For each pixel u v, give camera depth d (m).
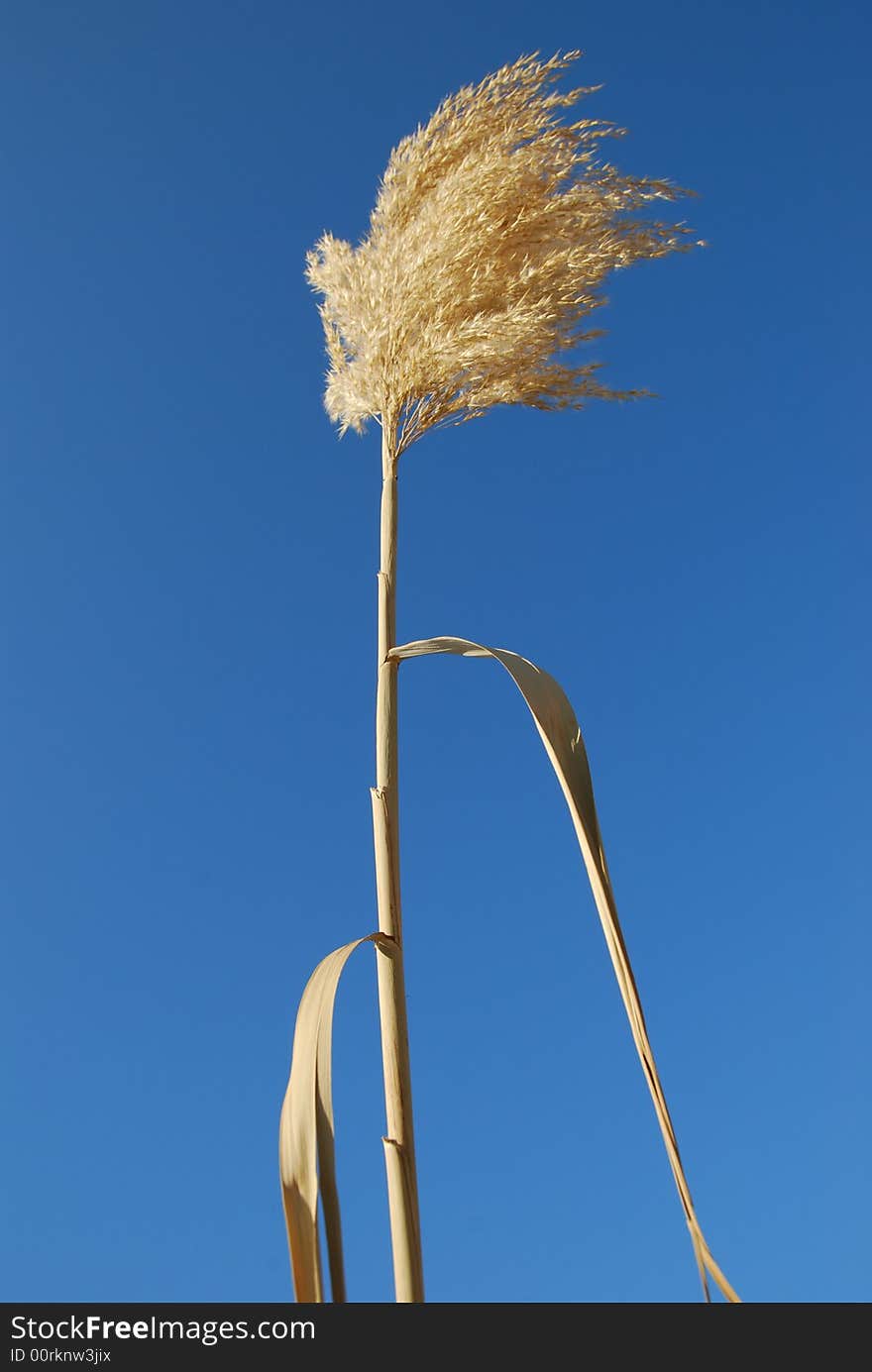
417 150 2.26
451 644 2.04
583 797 1.87
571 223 2.20
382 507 2.18
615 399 2.25
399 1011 1.94
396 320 2.19
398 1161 1.89
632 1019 1.76
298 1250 1.75
